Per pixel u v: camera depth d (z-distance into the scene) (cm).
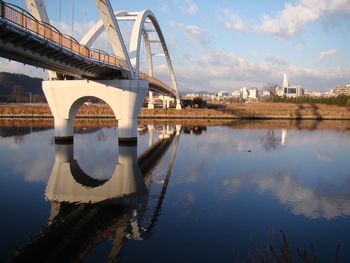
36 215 1372
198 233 1184
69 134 3478
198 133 4738
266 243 1100
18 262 980
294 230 1217
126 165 2427
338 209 1460
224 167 2364
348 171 2270
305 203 1537
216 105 10762
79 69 2698
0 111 7338
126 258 999
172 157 2778
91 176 2086
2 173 2109
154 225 1255
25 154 2784
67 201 1561
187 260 984
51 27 1958
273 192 1722
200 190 1752
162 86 6425
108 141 3669
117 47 3061
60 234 1174
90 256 1014
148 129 5334
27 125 5338
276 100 12900
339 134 4706
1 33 1572
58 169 2255
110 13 2705
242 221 1299
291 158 2767
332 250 1055
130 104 3284
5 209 1443
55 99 3356
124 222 1291
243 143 3681
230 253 1026
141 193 1694
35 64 2330
